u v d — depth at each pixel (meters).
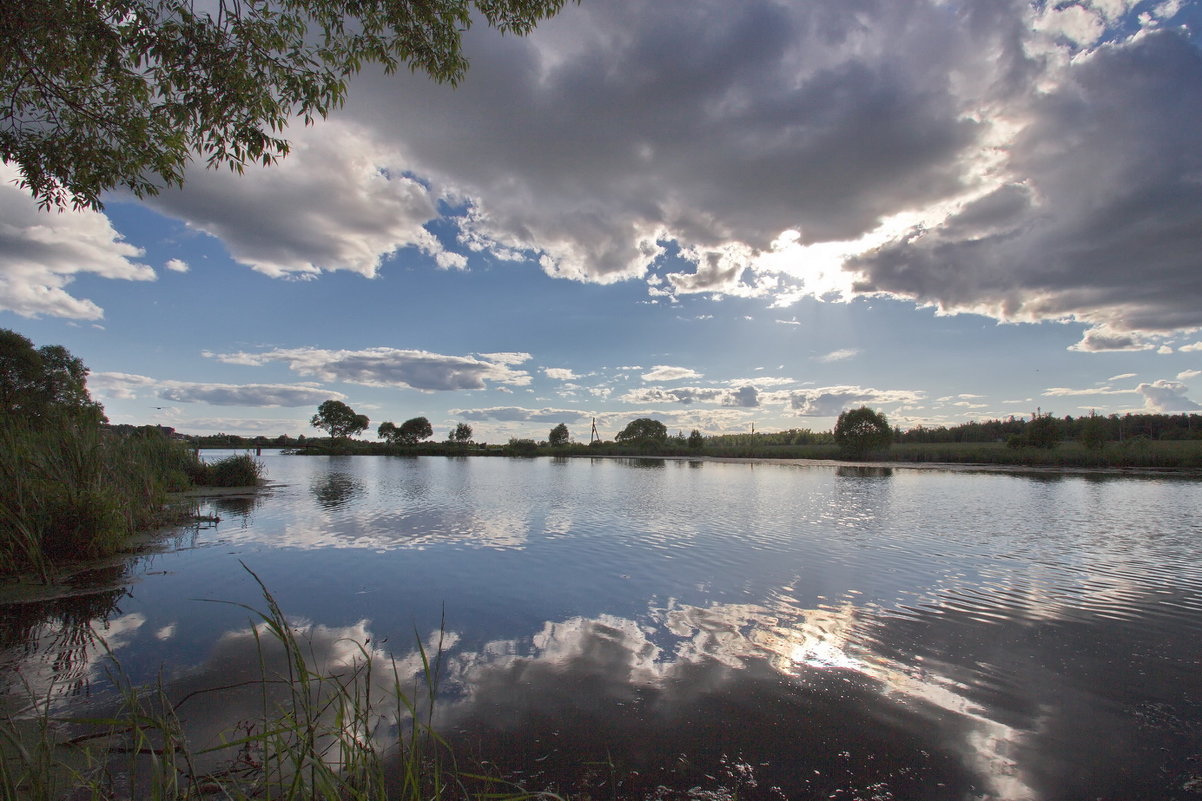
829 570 8.13
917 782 3.12
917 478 26.84
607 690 4.23
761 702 4.06
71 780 2.86
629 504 16.16
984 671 4.66
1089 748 3.48
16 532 7.96
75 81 5.77
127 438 14.13
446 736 3.53
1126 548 9.78
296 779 2.35
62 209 6.08
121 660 4.73
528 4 6.05
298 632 5.51
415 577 7.65
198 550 9.41
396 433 87.06
